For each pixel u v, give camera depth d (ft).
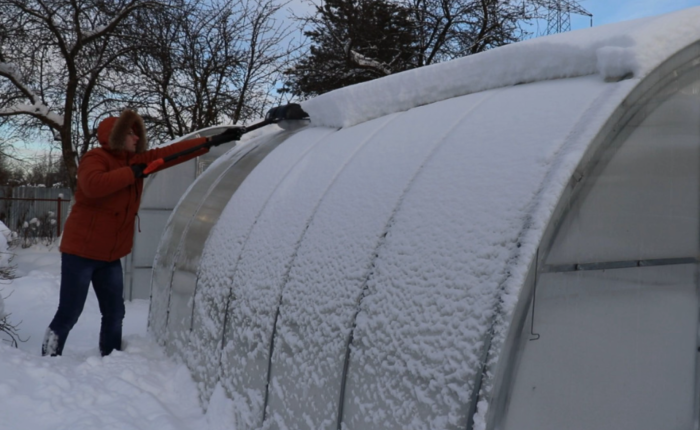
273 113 15.26
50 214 54.39
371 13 50.44
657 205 7.21
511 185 6.50
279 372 8.80
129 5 43.55
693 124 7.46
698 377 7.90
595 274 6.59
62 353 12.98
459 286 6.20
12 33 42.11
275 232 10.62
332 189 10.03
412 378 6.27
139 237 23.94
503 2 46.03
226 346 10.58
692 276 7.77
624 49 6.75
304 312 8.56
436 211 7.25
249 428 9.25
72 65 42.88
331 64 53.21
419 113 10.40
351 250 8.25
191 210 14.92
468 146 7.82
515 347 5.71
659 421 7.46
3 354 10.64
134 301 23.31
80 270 12.16
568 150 6.27
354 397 7.09
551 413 6.17
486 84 9.79
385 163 9.28
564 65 8.10
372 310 7.23
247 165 14.66
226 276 11.31
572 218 6.31
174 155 12.88
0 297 14.46
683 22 7.07
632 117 6.79
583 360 6.50
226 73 47.93
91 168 11.68
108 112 47.75
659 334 7.39
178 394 11.30
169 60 44.98
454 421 5.63
